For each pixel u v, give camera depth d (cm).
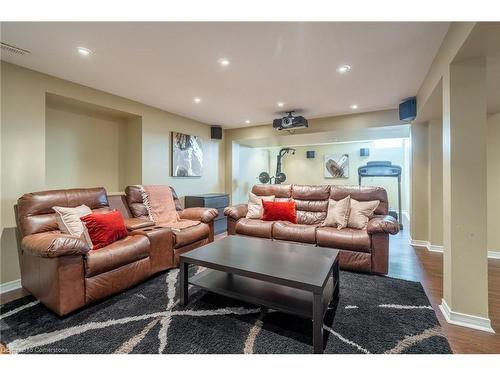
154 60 224
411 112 325
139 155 363
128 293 213
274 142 565
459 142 171
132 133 369
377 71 249
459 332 159
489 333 158
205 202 425
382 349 142
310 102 349
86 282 184
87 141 330
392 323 168
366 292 214
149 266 236
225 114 420
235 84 284
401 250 342
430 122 342
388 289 220
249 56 217
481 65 166
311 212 348
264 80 271
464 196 171
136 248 220
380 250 251
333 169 724
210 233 326
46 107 289
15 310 185
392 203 666
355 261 259
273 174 799
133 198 307
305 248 217
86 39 189
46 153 290
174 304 194
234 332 158
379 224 251
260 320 172
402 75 258
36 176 243
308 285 144
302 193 361
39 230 206
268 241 242
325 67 239
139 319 172
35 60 222
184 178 445
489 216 313
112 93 314
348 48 204
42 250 167
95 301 192
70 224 210
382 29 177
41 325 165
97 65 233
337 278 200
